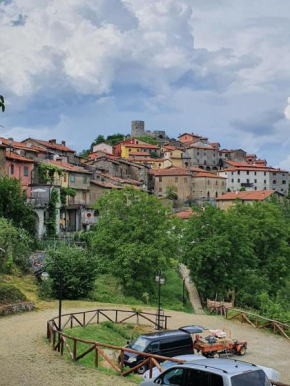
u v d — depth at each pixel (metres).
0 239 42.62
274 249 63.62
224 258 55.62
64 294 41.94
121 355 20.41
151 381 14.98
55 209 63.84
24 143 97.00
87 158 145.25
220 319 42.00
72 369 20.77
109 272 52.03
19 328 29.19
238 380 13.08
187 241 56.59
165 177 131.00
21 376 19.61
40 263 46.12
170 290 54.97
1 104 12.47
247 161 181.62
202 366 13.89
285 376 26.73
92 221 72.44
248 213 66.38
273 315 43.38
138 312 35.69
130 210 55.31
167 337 25.42
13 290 36.19
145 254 50.75
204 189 132.62
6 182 52.97
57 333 25.11
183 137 196.50
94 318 34.75
